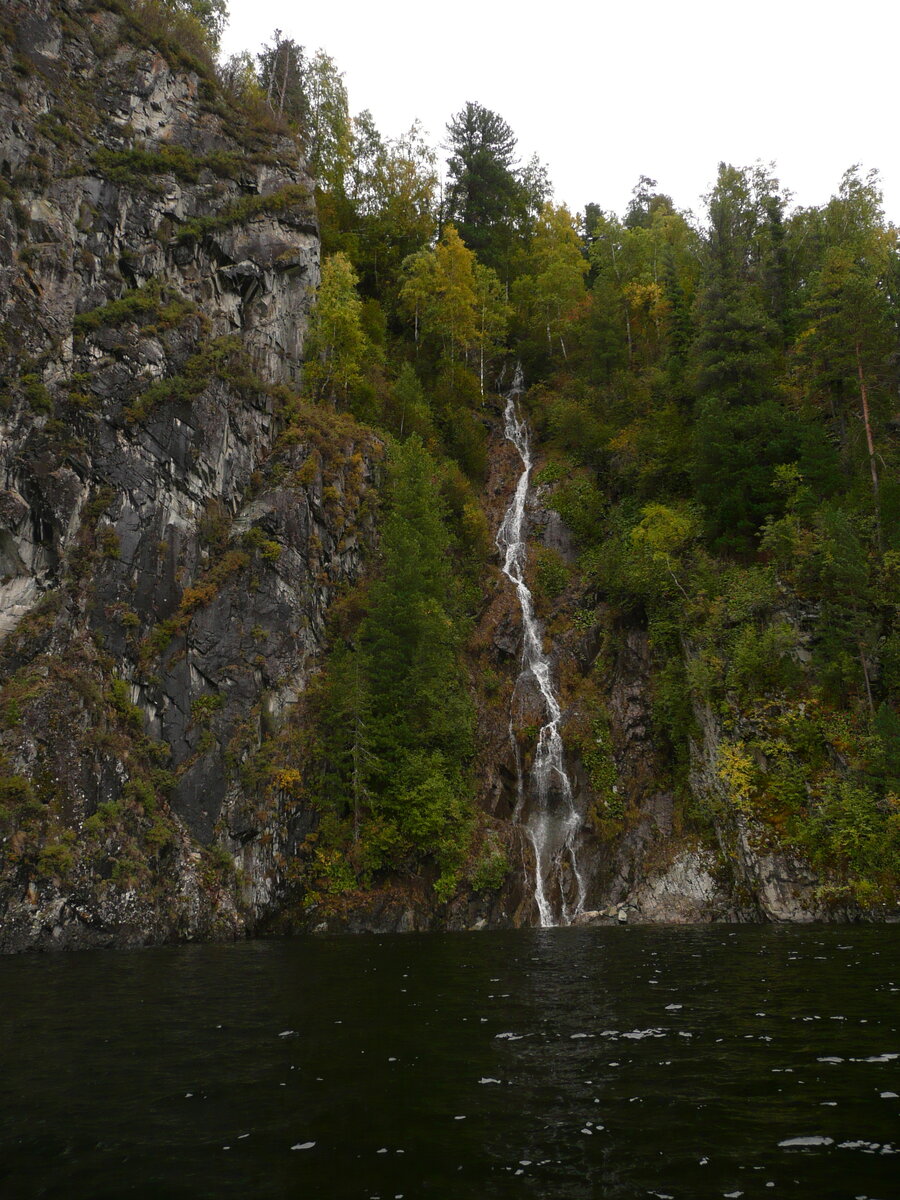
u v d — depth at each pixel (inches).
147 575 1358.3
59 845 1077.1
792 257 2287.2
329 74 2475.4
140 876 1122.7
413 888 1254.3
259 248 1784.0
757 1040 447.5
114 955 945.5
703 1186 266.4
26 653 1232.2
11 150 1487.5
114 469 1393.9
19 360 1378.0
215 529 1465.3
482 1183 273.0
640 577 1585.9
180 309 1589.6
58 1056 442.0
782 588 1385.3
